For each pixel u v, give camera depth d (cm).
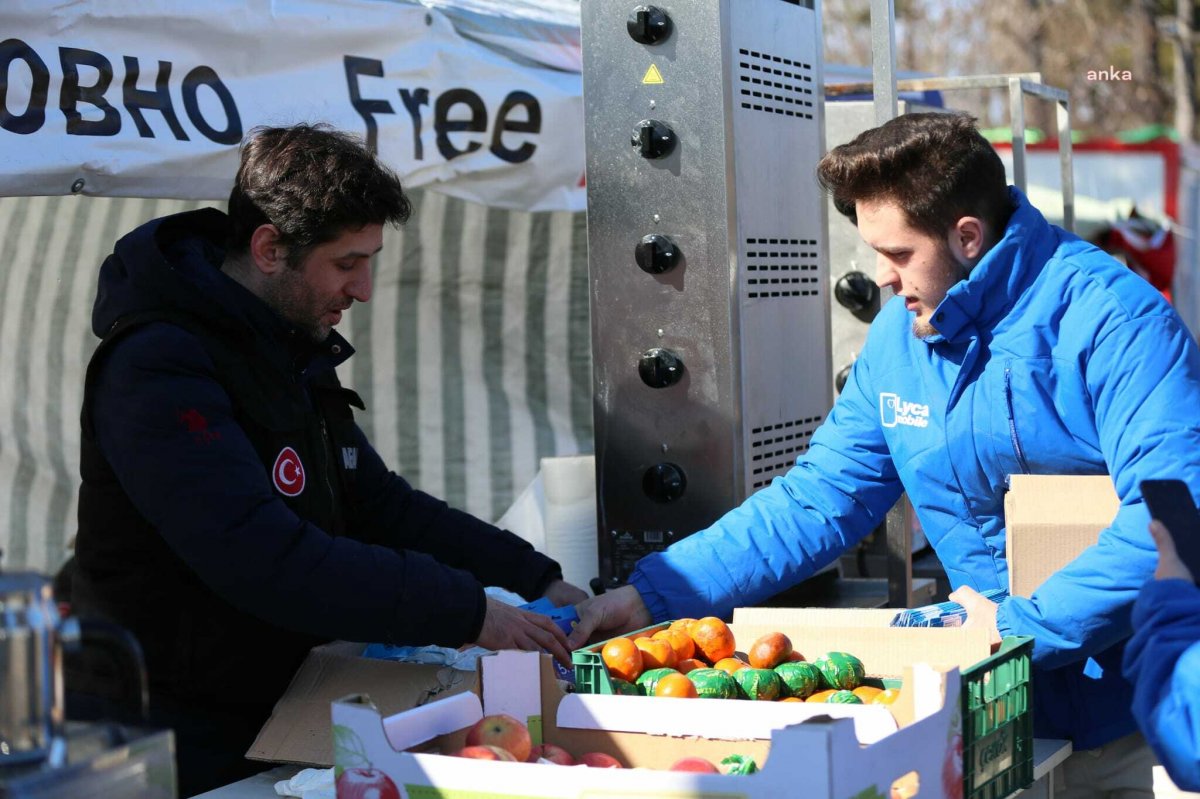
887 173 220
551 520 371
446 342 550
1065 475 224
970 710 179
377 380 541
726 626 221
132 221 505
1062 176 471
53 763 129
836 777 146
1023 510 217
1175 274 846
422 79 371
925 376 236
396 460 542
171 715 226
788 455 312
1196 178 862
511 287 554
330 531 243
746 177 292
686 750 186
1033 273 222
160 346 213
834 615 221
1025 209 223
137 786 132
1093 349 214
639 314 296
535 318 559
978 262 222
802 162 318
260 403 224
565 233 554
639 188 293
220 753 228
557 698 192
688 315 292
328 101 343
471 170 387
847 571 384
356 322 540
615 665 208
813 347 323
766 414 302
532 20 409
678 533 298
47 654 131
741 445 292
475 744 178
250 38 322
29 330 500
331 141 228
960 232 221
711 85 285
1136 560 200
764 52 300
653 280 294
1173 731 150
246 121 323
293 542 211
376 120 354
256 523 209
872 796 153
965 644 198
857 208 229
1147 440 205
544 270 557
